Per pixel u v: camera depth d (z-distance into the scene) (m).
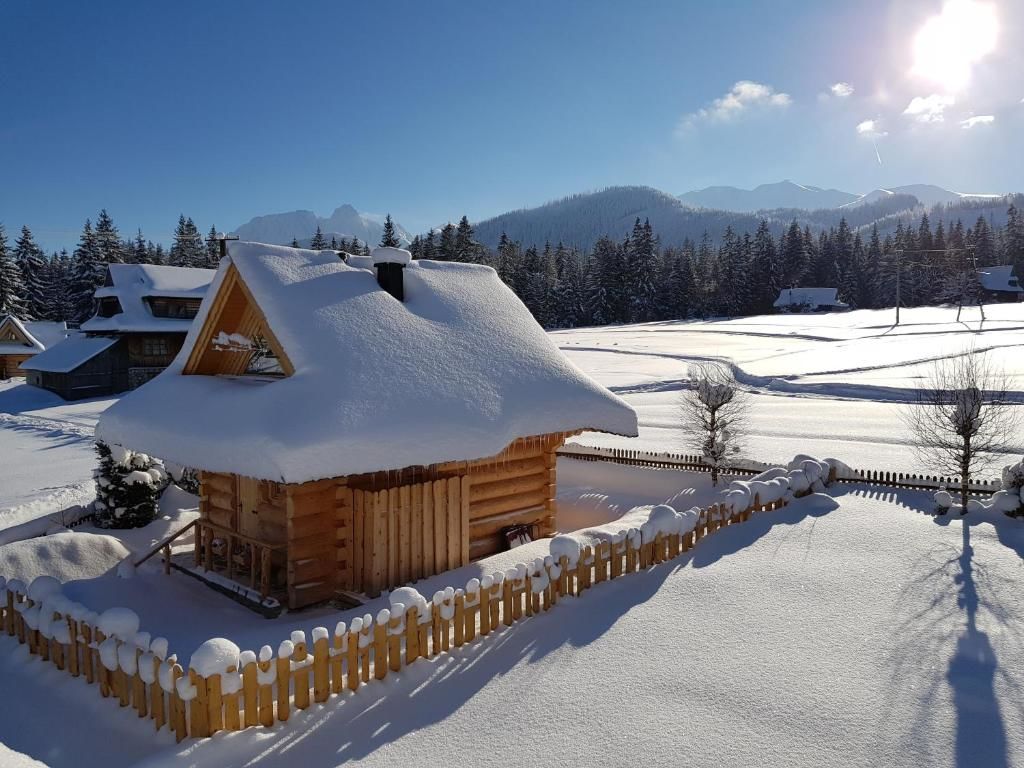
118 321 50.78
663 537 10.62
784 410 30.22
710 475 18.20
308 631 9.52
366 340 11.90
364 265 15.01
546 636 8.21
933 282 115.00
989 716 6.26
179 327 52.66
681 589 9.48
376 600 10.70
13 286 77.00
